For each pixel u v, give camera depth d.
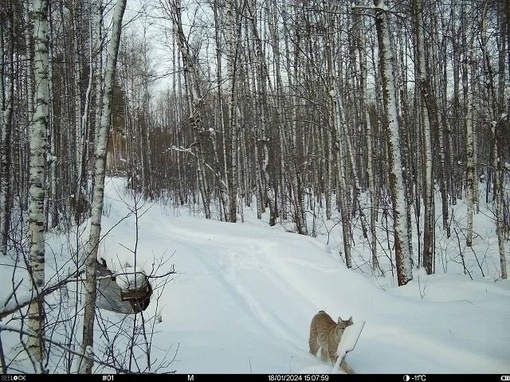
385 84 8.44
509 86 15.86
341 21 12.73
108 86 5.47
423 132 9.77
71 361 4.85
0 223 10.70
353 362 4.92
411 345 5.20
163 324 6.63
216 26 15.91
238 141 16.70
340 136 10.70
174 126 29.25
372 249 10.89
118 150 38.25
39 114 5.57
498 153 10.04
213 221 11.48
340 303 6.81
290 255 8.32
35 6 5.63
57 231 12.97
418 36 9.93
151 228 11.63
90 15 15.45
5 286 7.59
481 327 5.42
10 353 5.23
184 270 7.78
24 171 15.05
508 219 12.21
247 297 7.34
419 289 7.25
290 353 5.41
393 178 8.41
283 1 15.84
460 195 21.70
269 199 15.83
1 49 11.49
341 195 10.51
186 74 15.18
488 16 13.20
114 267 8.60
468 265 11.41
